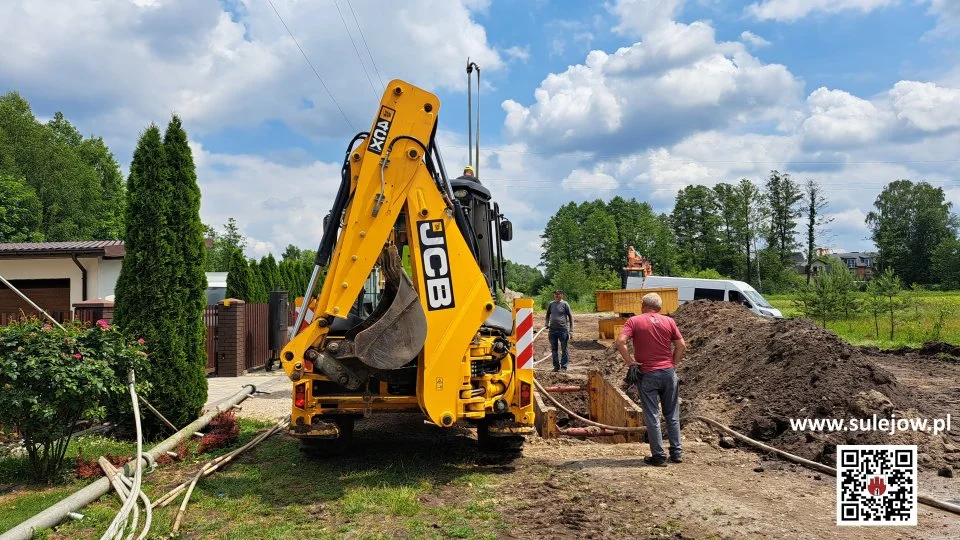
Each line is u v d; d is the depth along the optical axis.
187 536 4.84
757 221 89.00
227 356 14.66
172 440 7.43
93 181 52.50
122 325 8.06
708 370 10.62
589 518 5.08
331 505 5.48
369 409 6.53
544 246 117.38
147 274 8.11
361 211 6.04
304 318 6.33
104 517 5.25
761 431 7.70
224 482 6.23
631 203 117.00
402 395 6.66
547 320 15.71
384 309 6.48
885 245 99.50
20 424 6.07
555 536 4.73
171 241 8.23
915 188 100.50
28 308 17.81
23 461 6.74
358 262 5.99
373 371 6.20
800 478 6.19
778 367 8.73
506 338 6.87
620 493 5.71
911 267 98.06
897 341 21.58
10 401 5.82
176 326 8.15
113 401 7.26
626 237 99.81
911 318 26.06
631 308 21.30
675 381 6.88
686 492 5.73
